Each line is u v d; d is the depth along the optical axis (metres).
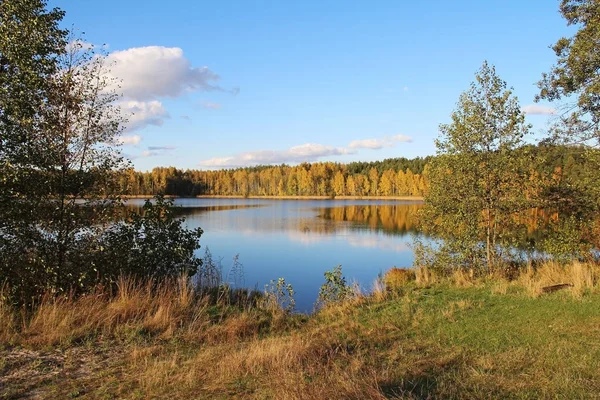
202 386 4.96
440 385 4.72
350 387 4.45
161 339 6.95
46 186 8.68
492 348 6.15
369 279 16.31
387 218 46.09
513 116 12.29
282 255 22.12
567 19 13.86
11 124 8.18
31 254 8.46
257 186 127.25
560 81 13.68
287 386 4.55
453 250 13.10
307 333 7.48
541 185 12.69
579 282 9.98
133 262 9.93
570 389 4.54
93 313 7.55
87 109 8.96
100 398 4.68
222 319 8.51
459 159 12.66
